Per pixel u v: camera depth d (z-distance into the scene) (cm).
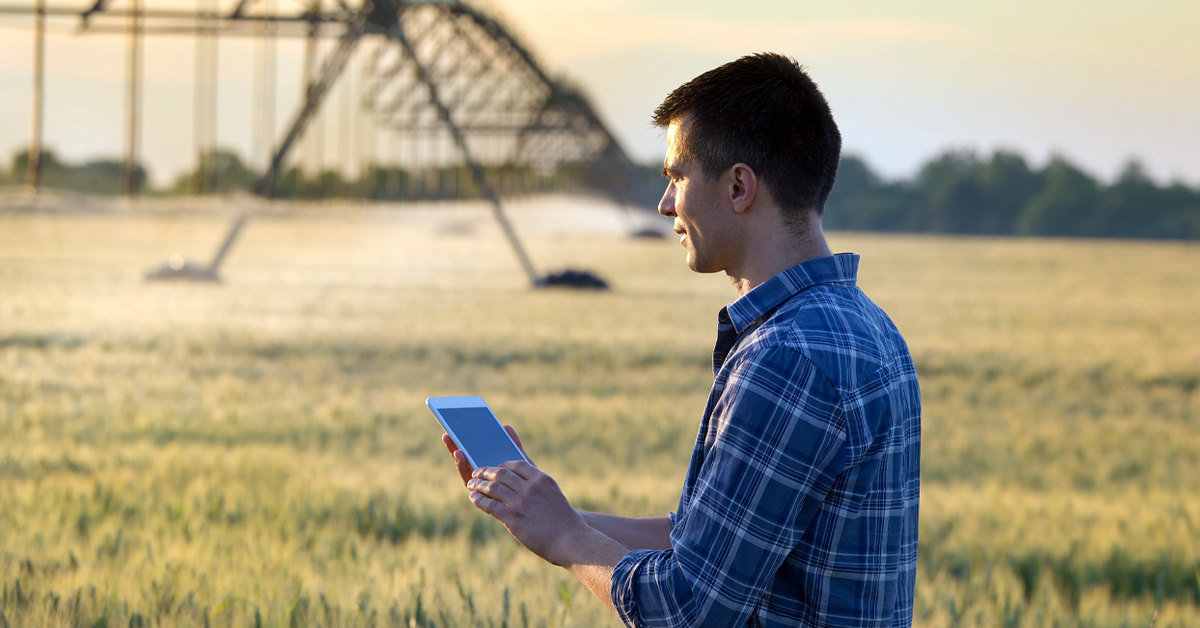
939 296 3356
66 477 561
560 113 5931
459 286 2958
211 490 532
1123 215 15038
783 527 145
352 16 2608
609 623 322
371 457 712
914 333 2125
